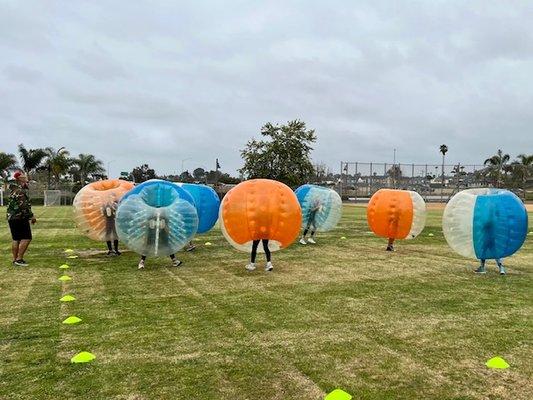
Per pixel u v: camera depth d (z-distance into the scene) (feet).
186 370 13.58
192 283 25.31
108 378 13.01
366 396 12.00
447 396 12.05
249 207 28.30
